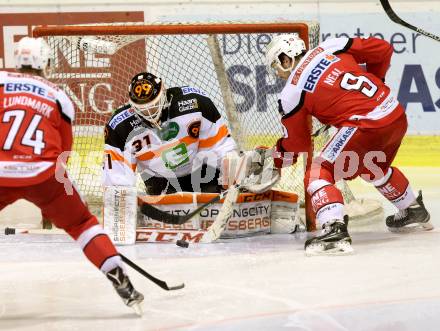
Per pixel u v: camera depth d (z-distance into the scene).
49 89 9.84
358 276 11.31
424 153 19.89
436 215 15.29
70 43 15.60
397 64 20.62
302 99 12.86
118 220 13.62
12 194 9.67
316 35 15.26
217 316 9.75
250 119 17.97
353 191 17.19
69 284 11.26
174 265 12.19
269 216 14.27
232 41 18.09
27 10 20.73
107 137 13.69
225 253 12.89
